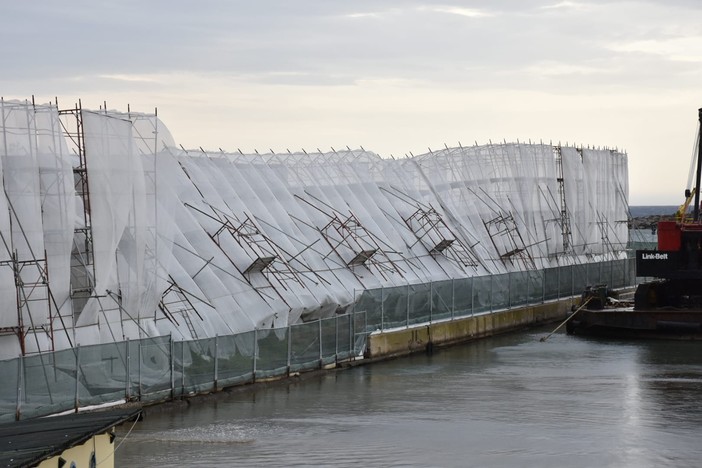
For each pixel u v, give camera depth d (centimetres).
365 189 10706
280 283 8038
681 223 10119
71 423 3962
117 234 6506
